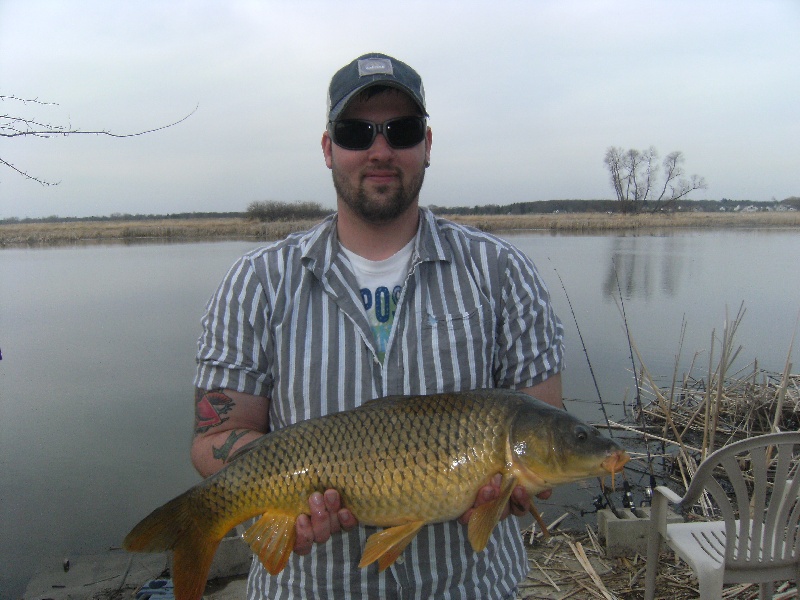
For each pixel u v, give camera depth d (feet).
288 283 7.95
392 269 8.05
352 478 7.18
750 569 11.27
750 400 25.82
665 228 132.16
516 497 7.38
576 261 68.08
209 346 8.07
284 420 7.93
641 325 39.24
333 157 8.00
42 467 20.86
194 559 7.25
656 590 13.92
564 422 7.25
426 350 7.80
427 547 7.57
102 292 52.26
